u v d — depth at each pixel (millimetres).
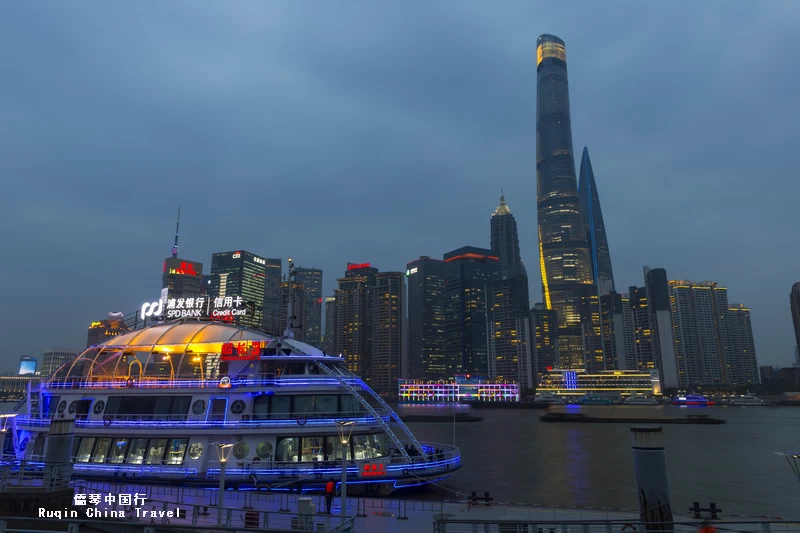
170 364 48375
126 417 43688
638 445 18844
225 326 50406
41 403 48344
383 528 28859
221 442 41438
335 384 44594
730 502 58938
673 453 107500
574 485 67562
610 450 111562
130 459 42062
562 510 34188
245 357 45312
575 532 24484
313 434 42031
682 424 199500
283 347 46531
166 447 41875
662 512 18141
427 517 31484
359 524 29719
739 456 101625
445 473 44469
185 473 40344
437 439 139125
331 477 40562
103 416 44250
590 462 91688
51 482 25391
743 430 169250
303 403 43344
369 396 49094
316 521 28562
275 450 41375
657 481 18359
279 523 27844
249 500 33906
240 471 40000
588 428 183500
